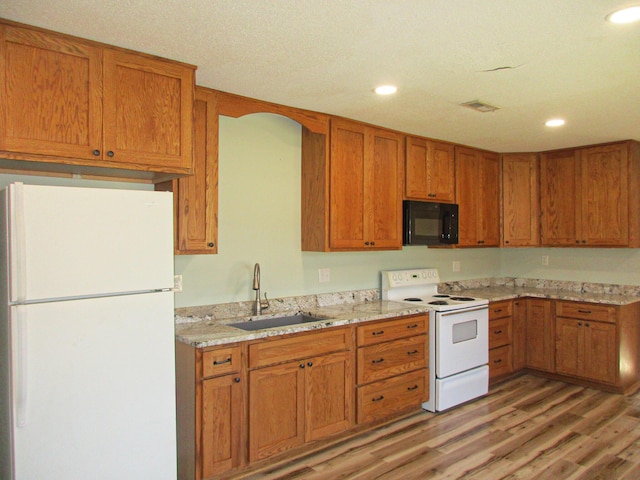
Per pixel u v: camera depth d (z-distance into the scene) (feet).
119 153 7.04
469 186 14.75
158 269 6.99
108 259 6.52
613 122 11.59
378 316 10.73
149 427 6.88
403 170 12.82
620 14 5.99
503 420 11.38
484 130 12.48
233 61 7.60
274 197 11.12
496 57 7.43
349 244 11.43
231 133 10.36
